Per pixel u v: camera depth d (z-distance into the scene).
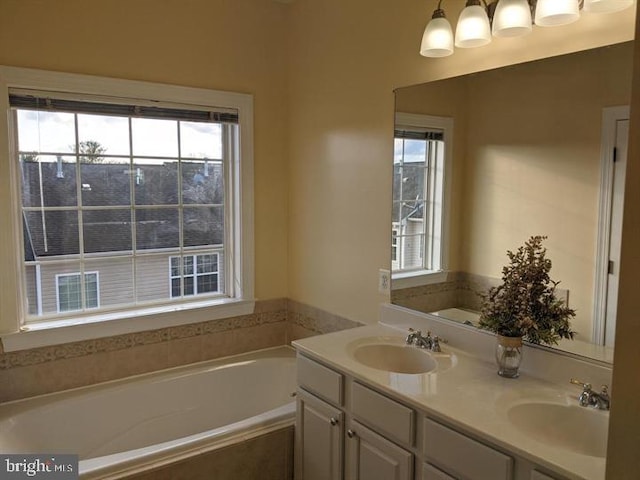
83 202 2.73
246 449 2.29
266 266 3.31
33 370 2.57
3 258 2.43
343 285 2.92
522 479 1.41
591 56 1.74
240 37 3.06
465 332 2.19
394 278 2.57
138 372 2.88
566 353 1.82
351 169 2.81
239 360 3.16
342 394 2.05
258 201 3.23
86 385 2.72
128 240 2.89
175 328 2.99
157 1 2.76
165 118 2.86
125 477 2.01
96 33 2.59
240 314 3.23
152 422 2.81
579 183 1.80
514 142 2.00
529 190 1.95
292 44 3.20
